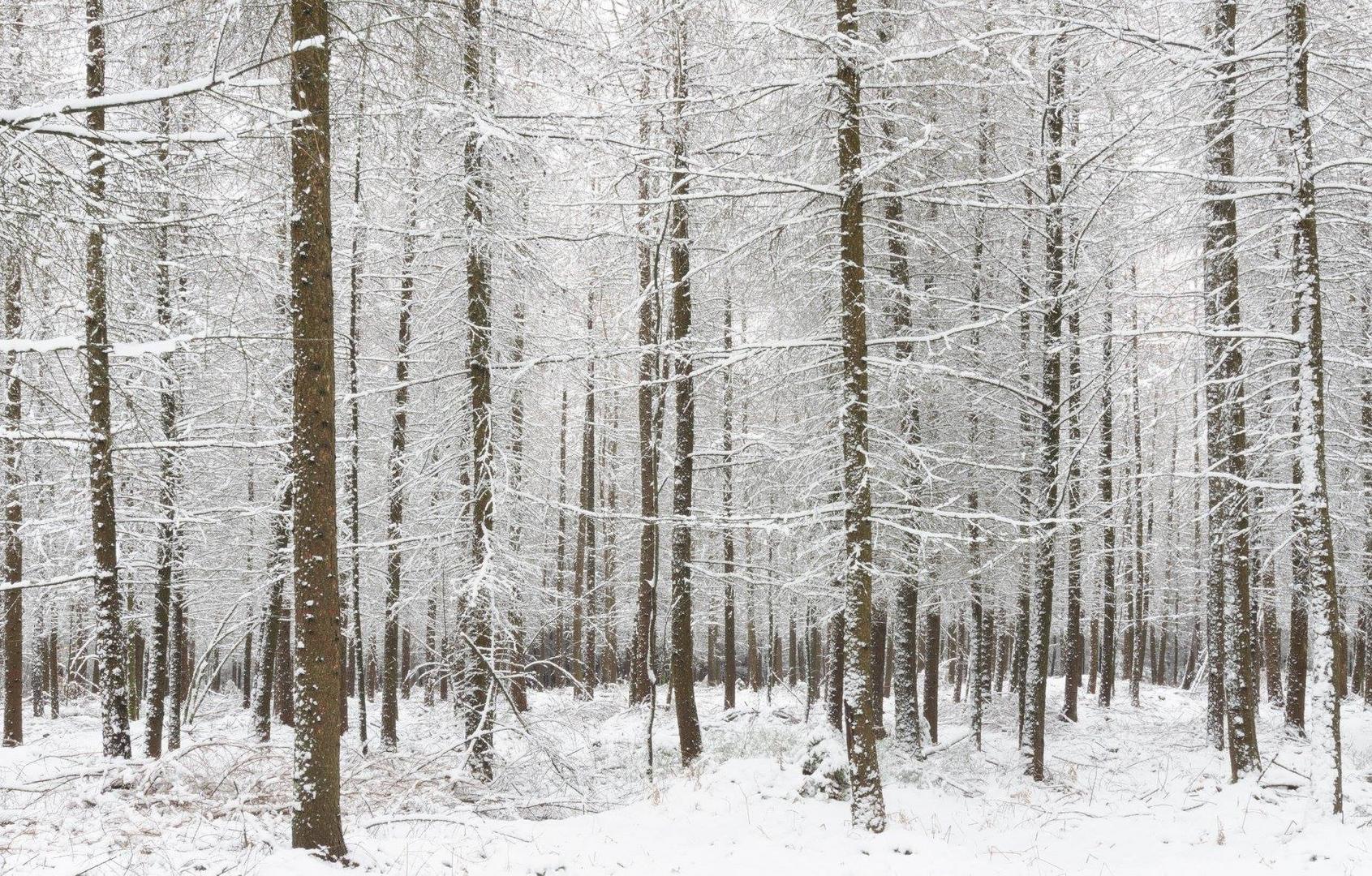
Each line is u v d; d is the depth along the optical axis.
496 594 12.05
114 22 8.79
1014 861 8.80
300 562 7.19
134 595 17.31
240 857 7.00
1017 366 15.99
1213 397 13.49
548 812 11.34
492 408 12.89
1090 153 13.38
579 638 28.34
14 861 6.66
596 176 13.56
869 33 11.13
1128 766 15.00
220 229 7.47
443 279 14.15
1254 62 12.22
